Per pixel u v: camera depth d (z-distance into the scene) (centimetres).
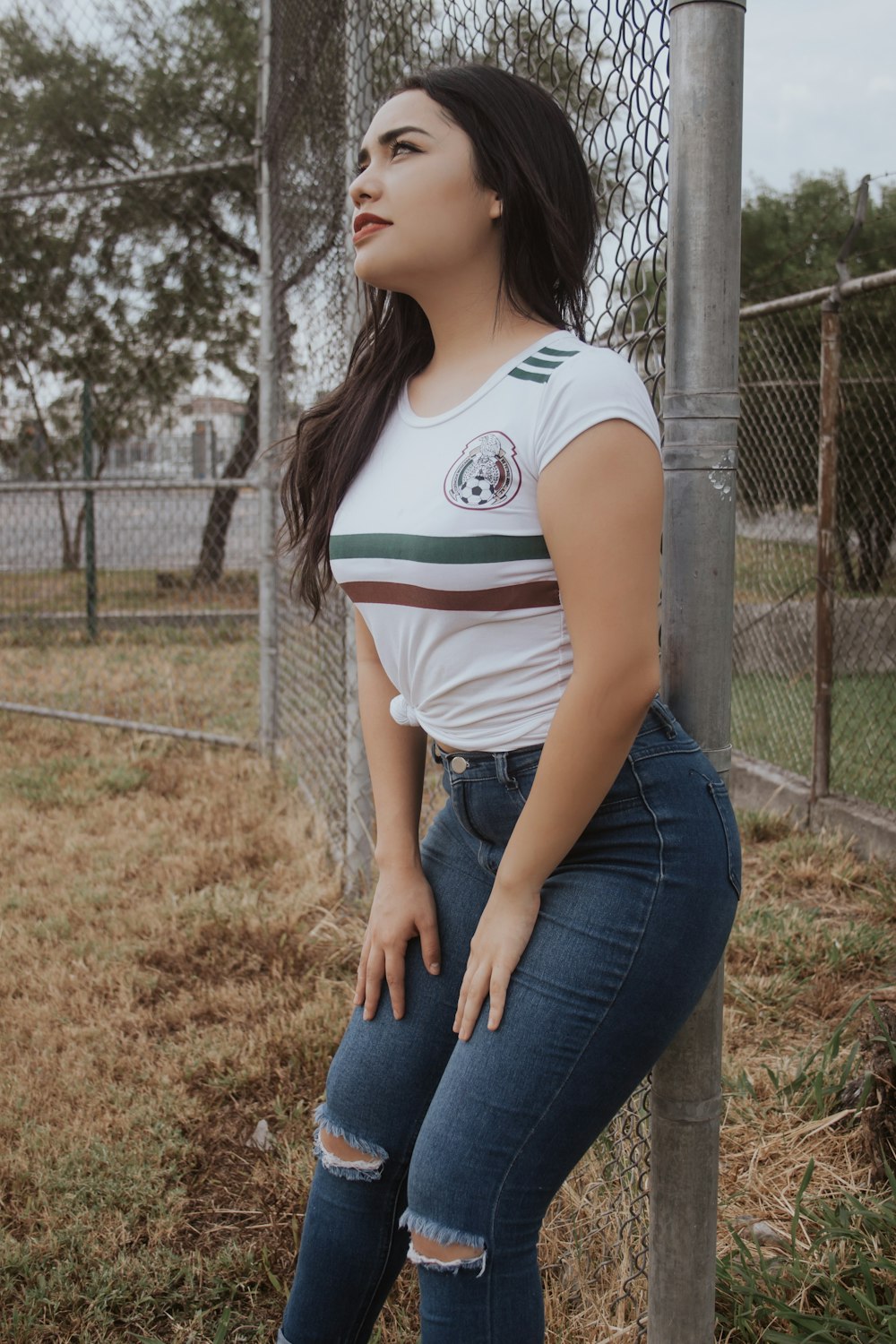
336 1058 149
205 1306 198
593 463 114
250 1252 207
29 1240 208
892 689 580
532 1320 125
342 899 356
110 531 862
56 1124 245
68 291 1041
